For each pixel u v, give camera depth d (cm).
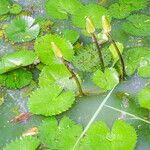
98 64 134
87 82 131
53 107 120
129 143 109
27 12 156
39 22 151
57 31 148
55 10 150
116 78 127
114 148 108
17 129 121
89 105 125
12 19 153
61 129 116
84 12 148
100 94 127
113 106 124
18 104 128
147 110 122
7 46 144
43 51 135
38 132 118
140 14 148
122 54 136
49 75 129
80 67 134
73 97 122
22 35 144
